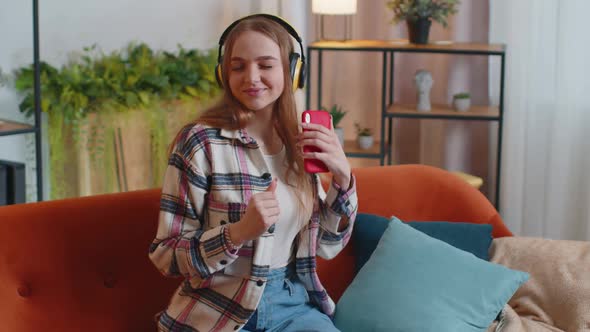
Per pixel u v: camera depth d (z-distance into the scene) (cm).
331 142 181
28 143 375
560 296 214
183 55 407
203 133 178
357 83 451
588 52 380
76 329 194
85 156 367
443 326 200
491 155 436
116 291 201
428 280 209
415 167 254
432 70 439
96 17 387
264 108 187
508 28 399
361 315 206
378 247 223
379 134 457
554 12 390
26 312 189
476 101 438
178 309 180
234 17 427
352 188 191
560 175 392
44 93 363
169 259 173
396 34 441
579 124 388
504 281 209
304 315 189
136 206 207
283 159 189
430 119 439
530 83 401
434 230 231
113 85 372
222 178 177
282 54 181
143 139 382
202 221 180
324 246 198
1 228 191
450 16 429
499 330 210
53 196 368
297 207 185
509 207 409
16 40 363
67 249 196
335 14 435
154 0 405
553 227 398
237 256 168
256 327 182
